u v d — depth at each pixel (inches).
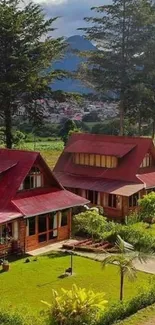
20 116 2662.4
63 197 1579.7
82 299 816.9
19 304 1007.0
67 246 1472.7
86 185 1940.2
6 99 2450.8
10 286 1142.3
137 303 901.2
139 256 1029.8
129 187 1876.2
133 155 1995.6
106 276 1226.0
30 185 1530.5
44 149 3176.7
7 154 1581.0
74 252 1429.6
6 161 1549.0
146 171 2014.0
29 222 1437.0
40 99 2618.1
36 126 2721.5
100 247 1438.2
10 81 2492.6
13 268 1278.3
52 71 2674.7
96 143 2097.7
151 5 3102.9
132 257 1012.5
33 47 2561.5
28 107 2623.0
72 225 1616.6
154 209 1707.7
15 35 2459.4
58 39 2669.8
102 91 3120.1
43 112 2699.3
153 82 3056.1
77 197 1614.2
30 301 1048.8
